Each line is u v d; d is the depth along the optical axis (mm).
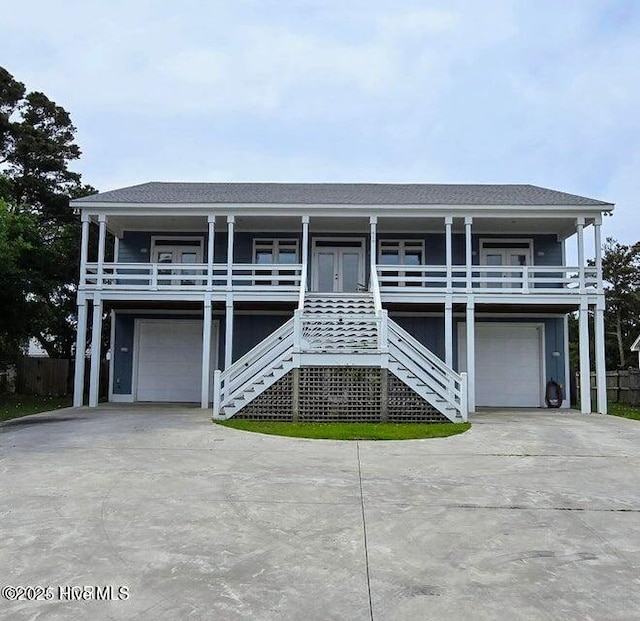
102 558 4125
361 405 12469
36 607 3336
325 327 13766
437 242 18656
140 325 18500
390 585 3697
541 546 4488
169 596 3498
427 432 10734
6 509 5363
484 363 18078
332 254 18625
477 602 3451
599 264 15852
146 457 8055
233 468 7324
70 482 6477
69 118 31078
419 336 18000
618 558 4246
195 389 18266
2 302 18406
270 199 16672
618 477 7059
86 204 16062
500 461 8031
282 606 3371
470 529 4902
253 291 16109
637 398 19234
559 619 3240
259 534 4707
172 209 16203
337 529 4863
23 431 10688
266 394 12602
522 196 17484
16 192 27438
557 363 17969
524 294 15812
